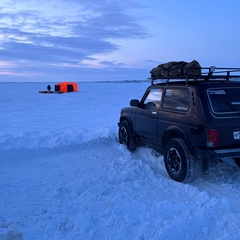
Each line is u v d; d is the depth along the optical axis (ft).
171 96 16.98
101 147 23.04
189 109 15.06
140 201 12.66
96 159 19.69
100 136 25.94
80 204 12.47
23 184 15.02
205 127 13.83
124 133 23.17
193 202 12.56
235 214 11.25
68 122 42.88
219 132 13.82
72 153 21.38
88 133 27.81
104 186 14.35
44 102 81.25
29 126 39.22
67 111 57.98
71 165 18.38
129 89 179.83
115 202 12.44
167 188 14.55
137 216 11.23
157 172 17.37
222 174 16.48
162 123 17.26
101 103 76.38
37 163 18.95
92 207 12.10
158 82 20.24
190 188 14.14
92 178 15.60
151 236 9.83
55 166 18.24
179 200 13.01
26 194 13.66
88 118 47.19
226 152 13.44
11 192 13.88
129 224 10.54
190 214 11.29
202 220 10.77
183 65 18.04
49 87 139.74
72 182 15.19
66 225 10.64
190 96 15.07
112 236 9.92
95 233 10.09
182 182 15.16
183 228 10.23
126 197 13.05
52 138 25.46
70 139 25.04
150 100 19.54
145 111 19.51
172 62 18.90
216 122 13.84
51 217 11.23
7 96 109.19
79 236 9.92
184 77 16.24
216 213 11.41
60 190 13.82
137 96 106.32
